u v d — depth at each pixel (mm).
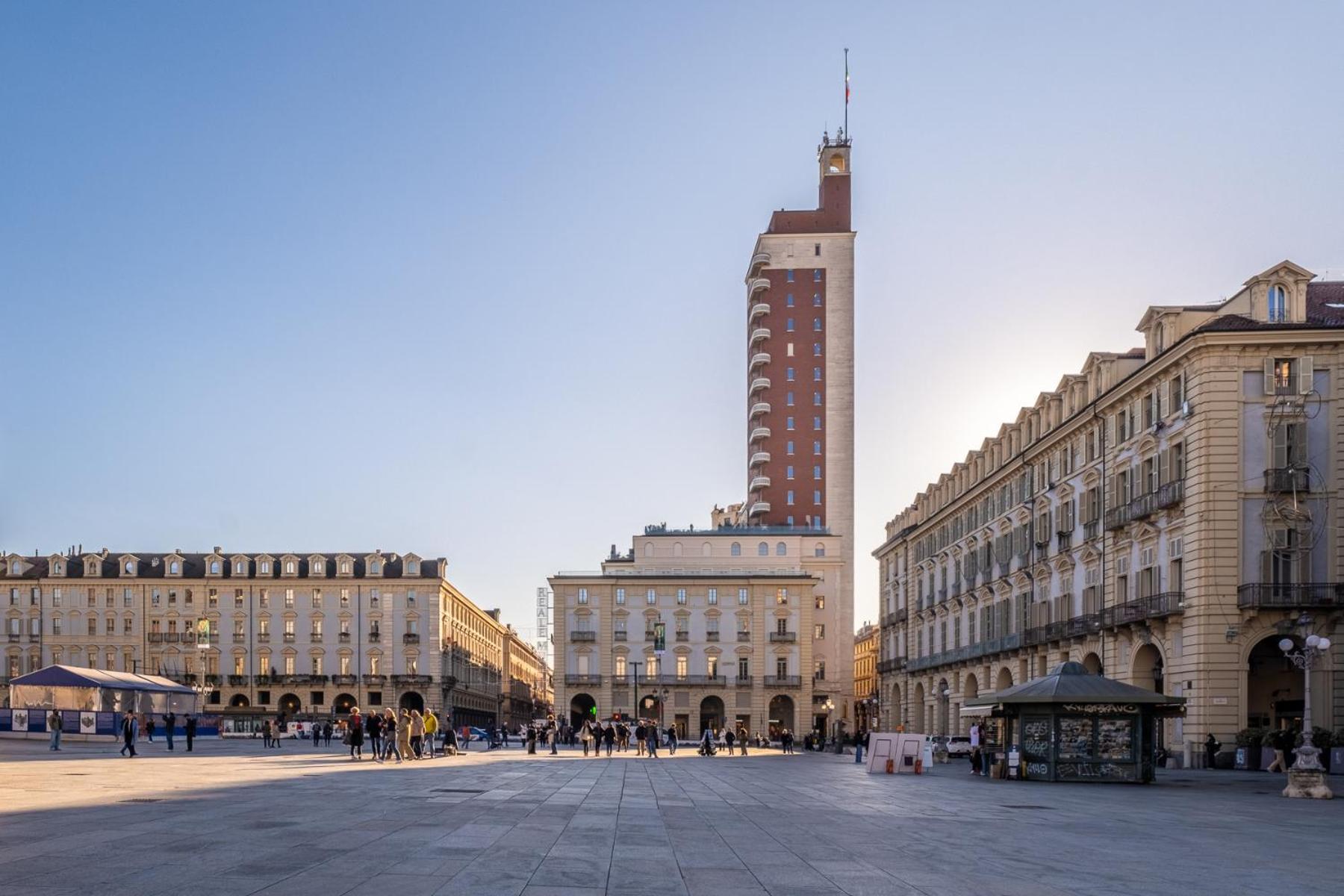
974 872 15336
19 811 20625
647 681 114688
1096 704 38562
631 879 14000
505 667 182000
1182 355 50250
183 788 27438
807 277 134125
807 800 28531
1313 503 48125
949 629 89500
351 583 119500
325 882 13039
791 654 114438
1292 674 49469
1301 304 49625
